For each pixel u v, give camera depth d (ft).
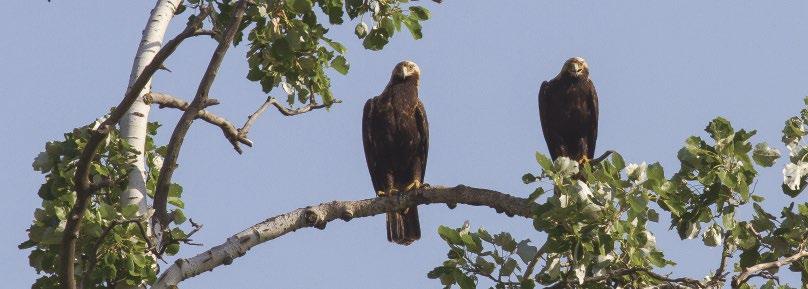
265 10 40.81
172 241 35.32
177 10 46.06
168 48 34.71
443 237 37.58
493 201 44.14
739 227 37.45
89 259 35.76
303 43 44.65
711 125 37.37
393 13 45.19
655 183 34.68
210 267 38.83
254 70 45.44
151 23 43.24
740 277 36.94
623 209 34.91
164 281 37.01
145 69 34.53
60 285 35.88
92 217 36.94
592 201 34.27
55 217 37.76
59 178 38.78
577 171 34.91
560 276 36.99
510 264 36.76
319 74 46.55
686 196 37.50
